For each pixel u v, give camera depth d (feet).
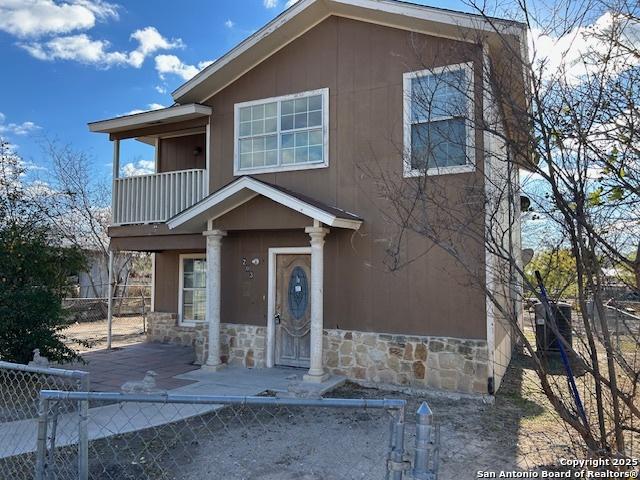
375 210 28.37
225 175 33.86
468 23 24.61
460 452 17.61
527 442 18.60
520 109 12.17
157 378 29.09
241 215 30.07
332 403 9.66
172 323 44.39
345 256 29.07
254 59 32.81
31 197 35.19
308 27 31.35
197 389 26.27
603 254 11.72
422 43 27.43
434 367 26.12
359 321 28.37
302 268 31.09
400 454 9.36
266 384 27.25
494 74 12.82
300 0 29.53
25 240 28.91
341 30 30.35
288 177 31.35
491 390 24.68
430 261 26.73
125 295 74.23
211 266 31.12
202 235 34.60
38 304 27.09
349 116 29.71
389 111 28.48
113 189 38.65
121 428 19.80
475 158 19.94
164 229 35.78
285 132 31.76
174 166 44.39
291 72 31.89
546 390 13.42
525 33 12.91
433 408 23.45
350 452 17.47
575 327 13.52
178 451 17.53
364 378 27.84
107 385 27.58
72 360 29.32
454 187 24.57
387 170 28.09
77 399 10.53
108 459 16.62
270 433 19.56
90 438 18.56
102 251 70.90
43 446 10.75
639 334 12.21
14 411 21.97
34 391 25.03
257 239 32.27
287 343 31.27
